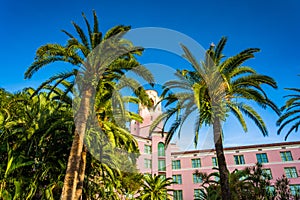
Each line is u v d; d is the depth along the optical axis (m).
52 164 13.67
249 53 13.09
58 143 14.38
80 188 11.70
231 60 13.03
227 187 12.00
